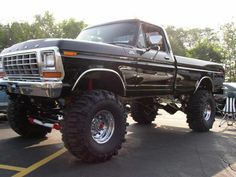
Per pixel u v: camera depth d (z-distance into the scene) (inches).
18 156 209.2
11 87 211.8
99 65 199.9
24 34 1552.7
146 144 255.6
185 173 180.7
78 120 185.5
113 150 203.5
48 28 1782.7
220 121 394.9
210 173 181.8
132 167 189.6
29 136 259.3
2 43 1498.5
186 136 293.0
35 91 192.2
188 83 297.4
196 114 309.9
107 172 179.2
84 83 204.7
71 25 1764.3
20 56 201.0
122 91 221.1
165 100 313.1
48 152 220.1
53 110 224.1
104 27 255.4
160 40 239.1
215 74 341.7
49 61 182.9
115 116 205.6
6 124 335.3
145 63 237.5
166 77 264.4
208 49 1338.6
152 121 369.1
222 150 237.9
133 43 233.8
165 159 209.6
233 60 1359.5
